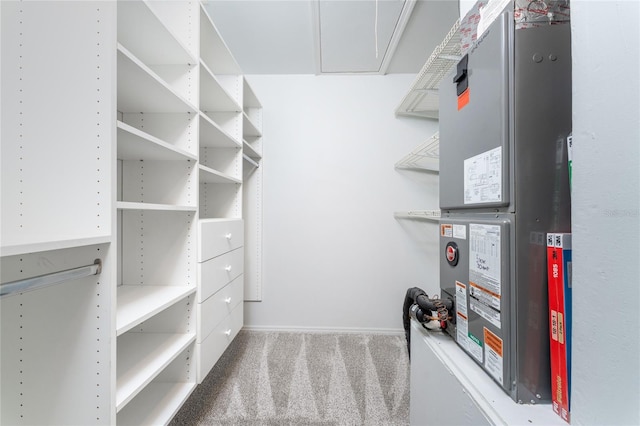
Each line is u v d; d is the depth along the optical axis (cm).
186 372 111
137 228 114
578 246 42
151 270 113
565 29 54
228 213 167
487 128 61
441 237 84
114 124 68
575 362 43
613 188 37
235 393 131
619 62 36
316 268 204
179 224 112
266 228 204
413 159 174
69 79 68
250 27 155
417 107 189
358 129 202
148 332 112
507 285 55
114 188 69
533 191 54
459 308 74
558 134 54
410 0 130
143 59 110
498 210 59
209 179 154
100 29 68
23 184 69
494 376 58
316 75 202
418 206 202
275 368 152
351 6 136
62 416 68
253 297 203
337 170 203
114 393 69
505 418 50
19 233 68
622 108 36
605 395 38
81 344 69
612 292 37
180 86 113
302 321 204
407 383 140
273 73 202
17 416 69
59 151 68
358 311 203
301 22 150
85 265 68
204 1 135
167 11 113
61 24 68
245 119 172
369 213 203
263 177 204
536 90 54
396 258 202
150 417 92
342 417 117
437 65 130
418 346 90
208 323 118
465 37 82
